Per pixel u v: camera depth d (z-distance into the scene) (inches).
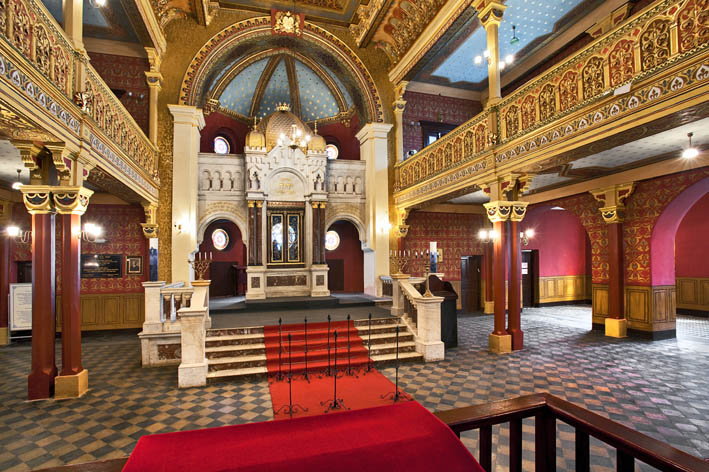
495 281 375.2
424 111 621.3
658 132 247.4
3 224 454.0
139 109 492.7
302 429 73.5
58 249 486.6
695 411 231.5
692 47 206.1
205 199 536.1
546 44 482.3
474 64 552.1
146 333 333.1
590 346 395.2
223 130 658.2
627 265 453.7
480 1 382.6
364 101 589.0
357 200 597.6
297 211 563.2
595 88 264.5
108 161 309.6
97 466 61.3
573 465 169.9
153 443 68.3
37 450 190.1
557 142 294.0
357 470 63.4
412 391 265.3
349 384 280.2
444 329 387.9
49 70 219.6
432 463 66.0
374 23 519.8
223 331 346.9
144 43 460.4
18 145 236.2
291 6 543.2
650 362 335.6
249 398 257.0
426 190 495.2
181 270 485.4
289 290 548.7
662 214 417.1
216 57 517.7
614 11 392.8
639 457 63.8
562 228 716.0
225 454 65.3
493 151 365.7
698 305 591.2
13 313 436.1
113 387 279.7
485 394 258.8
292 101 703.7
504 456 180.1
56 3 389.1
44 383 256.8
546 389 269.1
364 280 618.8
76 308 267.4
